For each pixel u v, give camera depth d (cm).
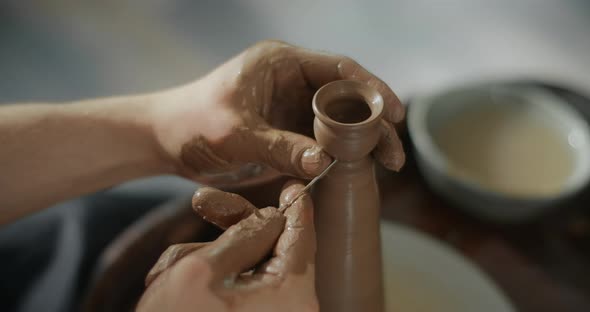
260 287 56
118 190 96
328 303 62
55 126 70
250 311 56
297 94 66
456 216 81
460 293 72
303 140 60
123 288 72
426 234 80
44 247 87
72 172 71
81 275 85
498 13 161
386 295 73
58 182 70
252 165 66
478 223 80
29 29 159
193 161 68
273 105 67
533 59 146
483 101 86
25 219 88
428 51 150
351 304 62
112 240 89
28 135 70
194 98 66
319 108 56
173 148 68
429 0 166
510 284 76
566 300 75
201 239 75
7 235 87
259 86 64
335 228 59
